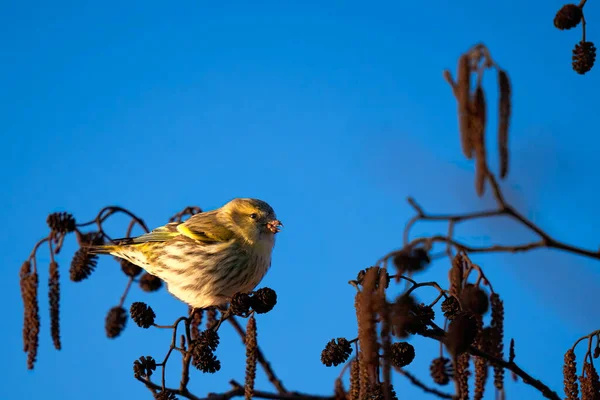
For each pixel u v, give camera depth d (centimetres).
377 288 734
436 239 619
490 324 828
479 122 593
